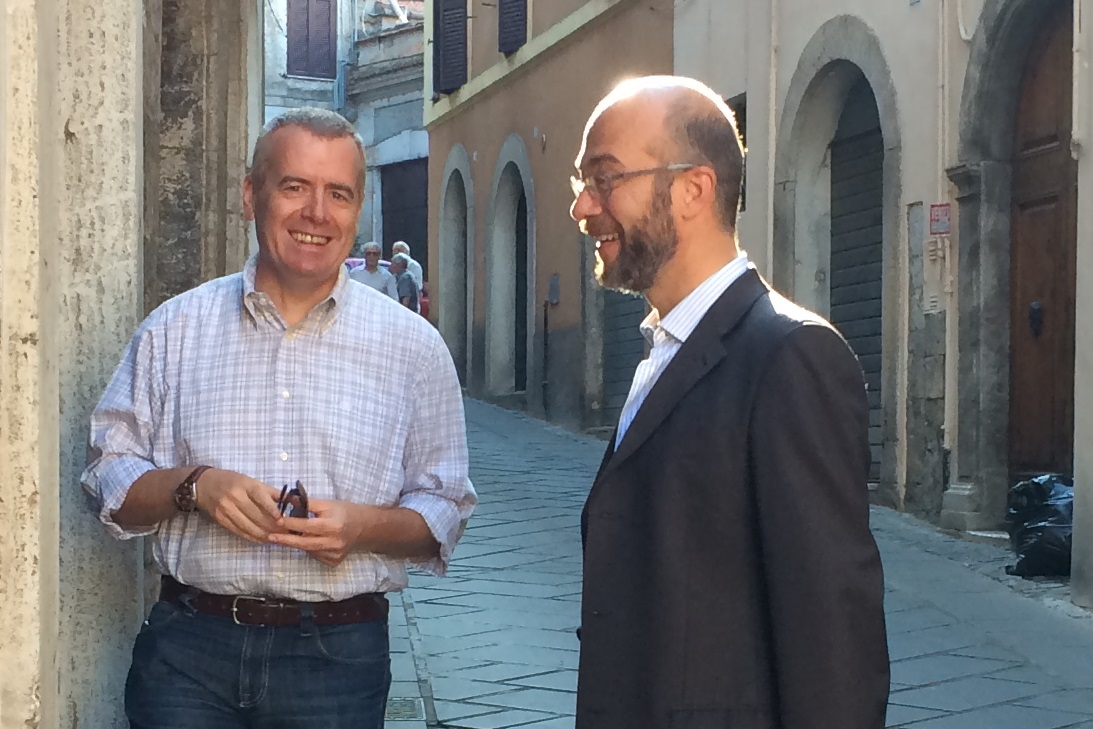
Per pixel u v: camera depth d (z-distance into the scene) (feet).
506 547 29.60
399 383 8.72
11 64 6.29
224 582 8.20
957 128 31.53
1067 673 19.38
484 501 35.83
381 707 8.55
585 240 52.65
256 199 8.41
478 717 16.71
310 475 8.38
